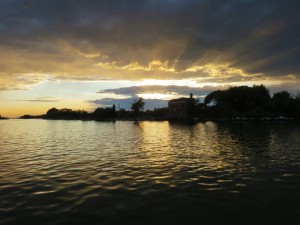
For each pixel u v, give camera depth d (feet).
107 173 65.62
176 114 474.08
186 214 39.86
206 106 452.76
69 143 136.05
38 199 46.73
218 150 100.78
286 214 39.52
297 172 64.49
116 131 227.81
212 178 59.77
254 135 155.63
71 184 56.18
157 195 48.55
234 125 264.11
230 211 40.81
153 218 38.52
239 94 413.80
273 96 410.72
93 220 37.88
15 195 49.03
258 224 36.37
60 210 41.60
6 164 79.05
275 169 67.77
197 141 132.26
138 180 58.85
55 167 73.67
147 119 497.46
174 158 85.20
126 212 40.73
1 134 215.92
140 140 143.95
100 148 112.88
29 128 331.16
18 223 37.01
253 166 71.56
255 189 51.52
